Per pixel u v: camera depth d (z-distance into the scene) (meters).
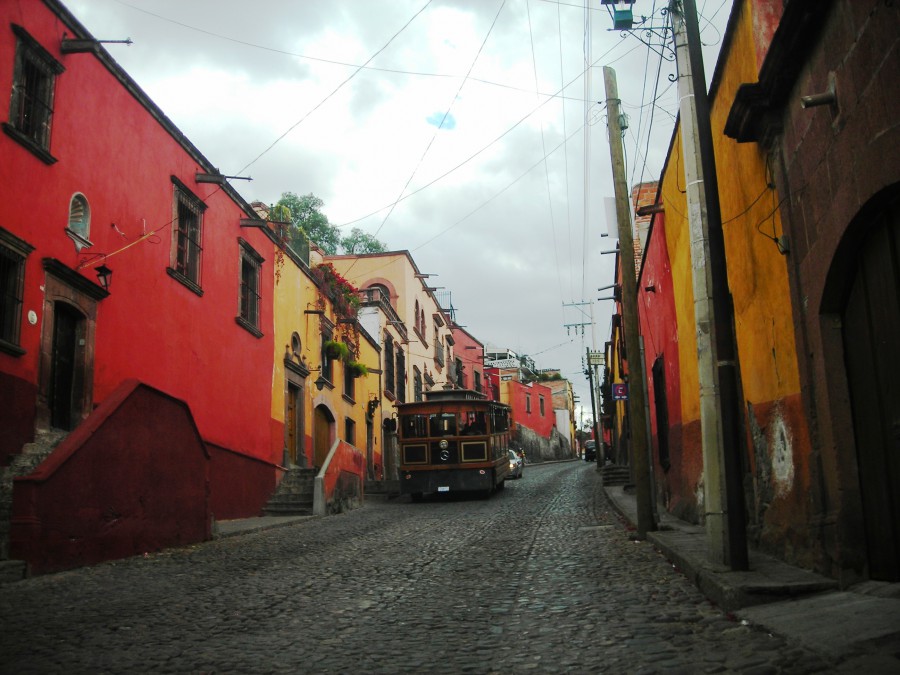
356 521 16.80
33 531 9.02
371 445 31.45
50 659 5.23
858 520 6.04
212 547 12.33
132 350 13.34
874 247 5.68
